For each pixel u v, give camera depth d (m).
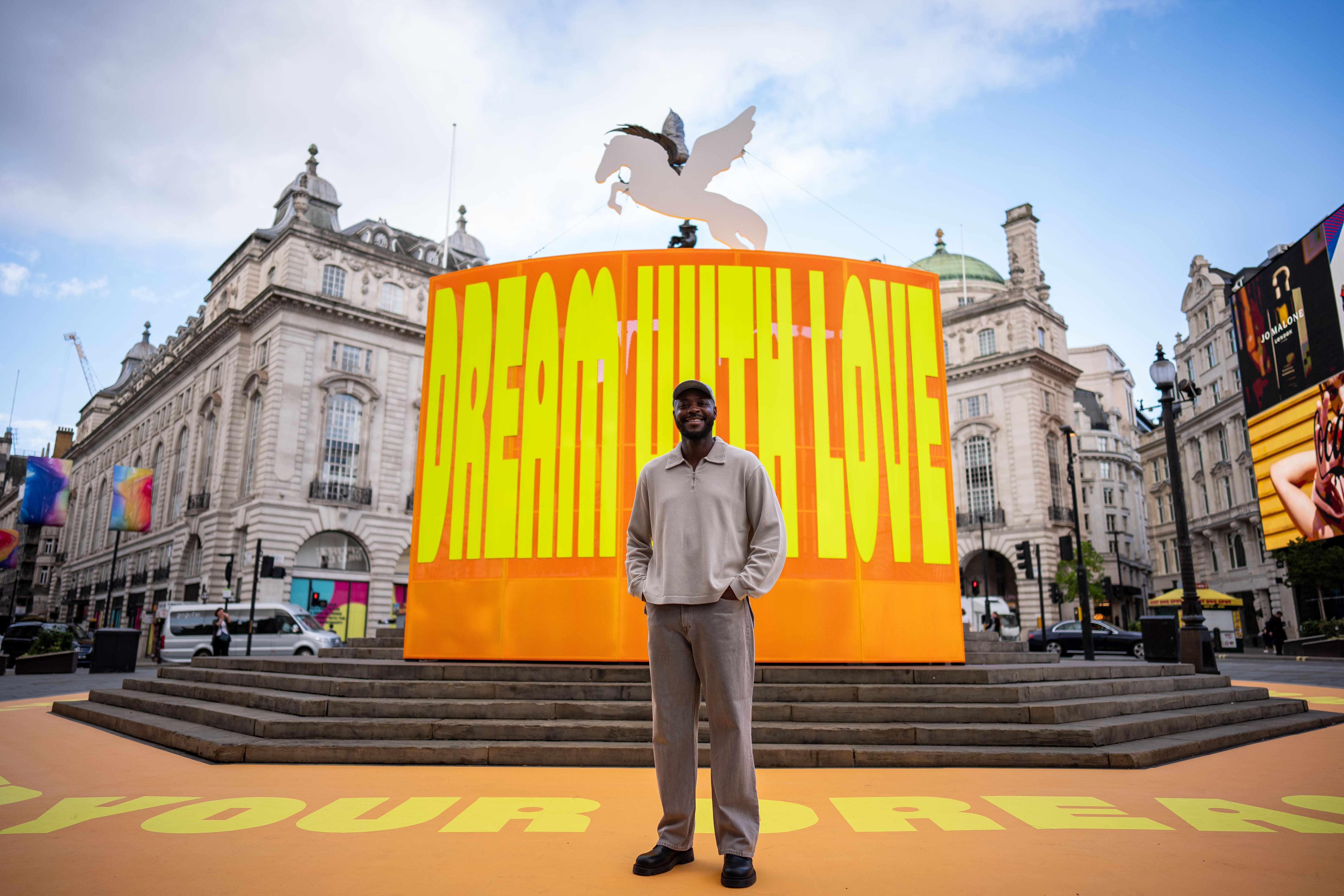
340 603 33.59
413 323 36.47
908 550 8.09
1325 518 26.92
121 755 5.66
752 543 3.02
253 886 2.62
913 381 8.52
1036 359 43.50
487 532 8.12
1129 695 7.18
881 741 5.44
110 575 47.84
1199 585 45.97
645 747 5.17
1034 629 39.62
